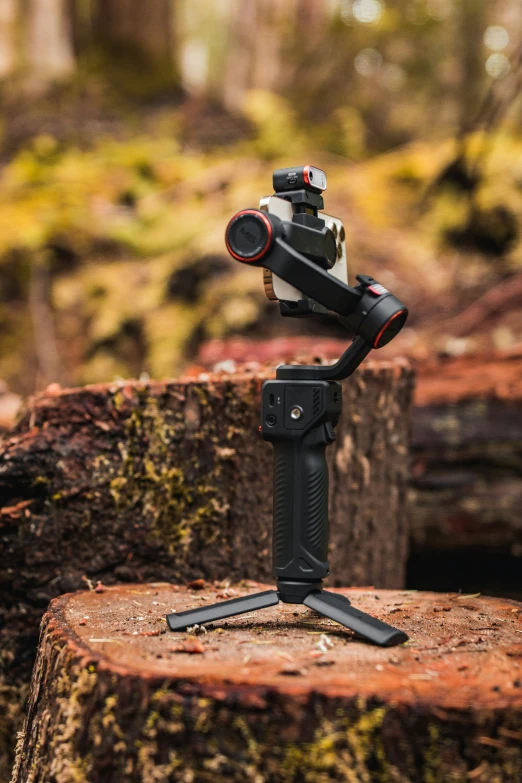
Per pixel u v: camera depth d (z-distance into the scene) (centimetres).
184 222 296
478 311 236
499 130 336
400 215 296
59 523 109
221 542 112
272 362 121
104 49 428
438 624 92
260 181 317
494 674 81
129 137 378
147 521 110
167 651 84
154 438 110
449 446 152
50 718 85
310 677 79
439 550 156
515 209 277
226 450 111
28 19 434
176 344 256
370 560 123
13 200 321
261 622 93
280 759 77
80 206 313
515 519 148
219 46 614
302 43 491
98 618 93
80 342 280
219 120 395
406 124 472
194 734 78
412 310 254
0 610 109
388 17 425
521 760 77
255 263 88
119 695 79
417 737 77
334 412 90
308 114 462
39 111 386
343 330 246
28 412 113
